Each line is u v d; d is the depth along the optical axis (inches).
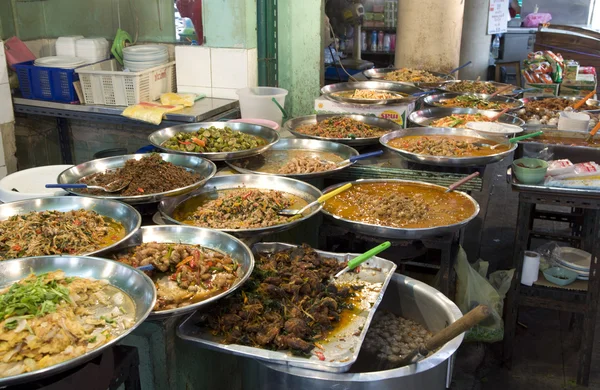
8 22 117.4
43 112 112.6
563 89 143.0
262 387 47.3
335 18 176.6
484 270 85.7
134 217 55.1
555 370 79.7
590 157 82.4
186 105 106.9
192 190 61.9
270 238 68.3
